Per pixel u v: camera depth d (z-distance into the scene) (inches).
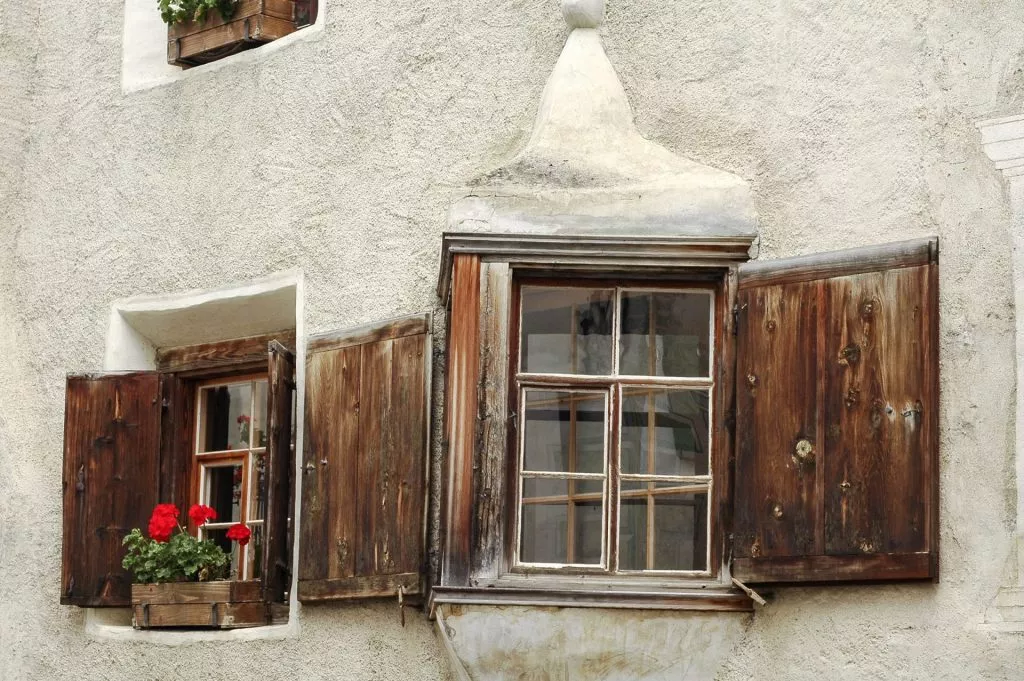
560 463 335.6
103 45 420.8
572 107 344.8
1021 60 316.8
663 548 330.3
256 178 388.2
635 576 326.6
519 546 332.8
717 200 331.3
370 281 366.3
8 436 418.9
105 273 409.7
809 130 332.5
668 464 333.4
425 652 342.3
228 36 399.9
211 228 393.4
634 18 352.5
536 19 360.5
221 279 389.7
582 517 333.7
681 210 331.9
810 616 314.3
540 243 333.7
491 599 323.6
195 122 400.5
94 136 417.4
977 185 316.5
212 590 374.0
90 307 410.9
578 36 351.9
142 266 403.9
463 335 334.0
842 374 314.0
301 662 358.6
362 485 350.6
